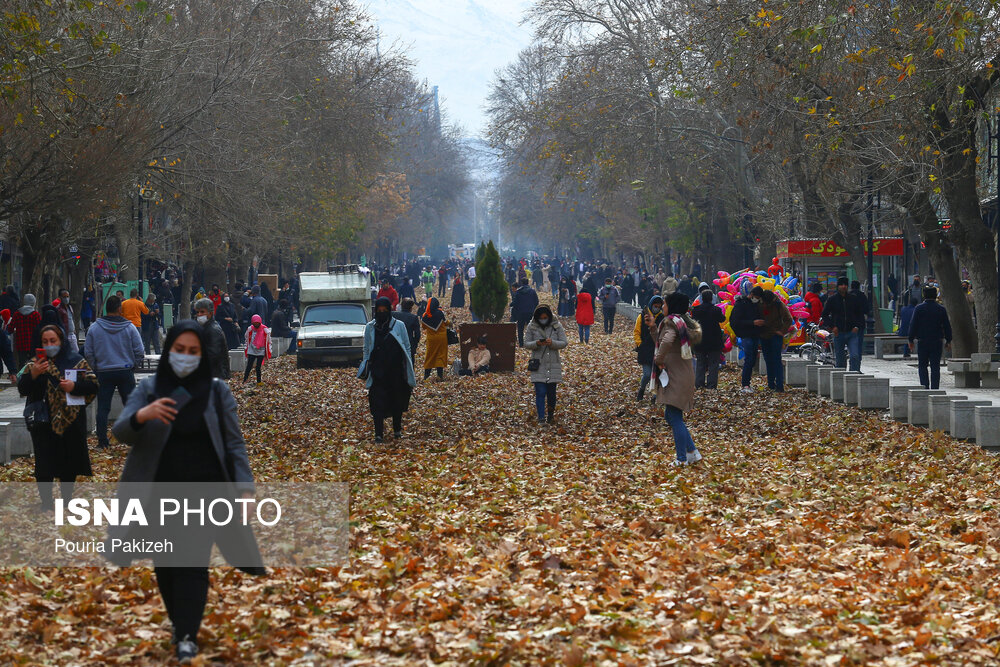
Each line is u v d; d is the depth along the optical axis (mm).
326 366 47875
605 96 65438
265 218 52000
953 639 9703
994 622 10039
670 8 60688
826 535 14234
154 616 10711
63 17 29891
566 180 78125
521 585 11711
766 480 18703
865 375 29375
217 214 48969
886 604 10812
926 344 31219
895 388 27109
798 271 58938
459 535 14773
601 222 136500
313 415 30828
